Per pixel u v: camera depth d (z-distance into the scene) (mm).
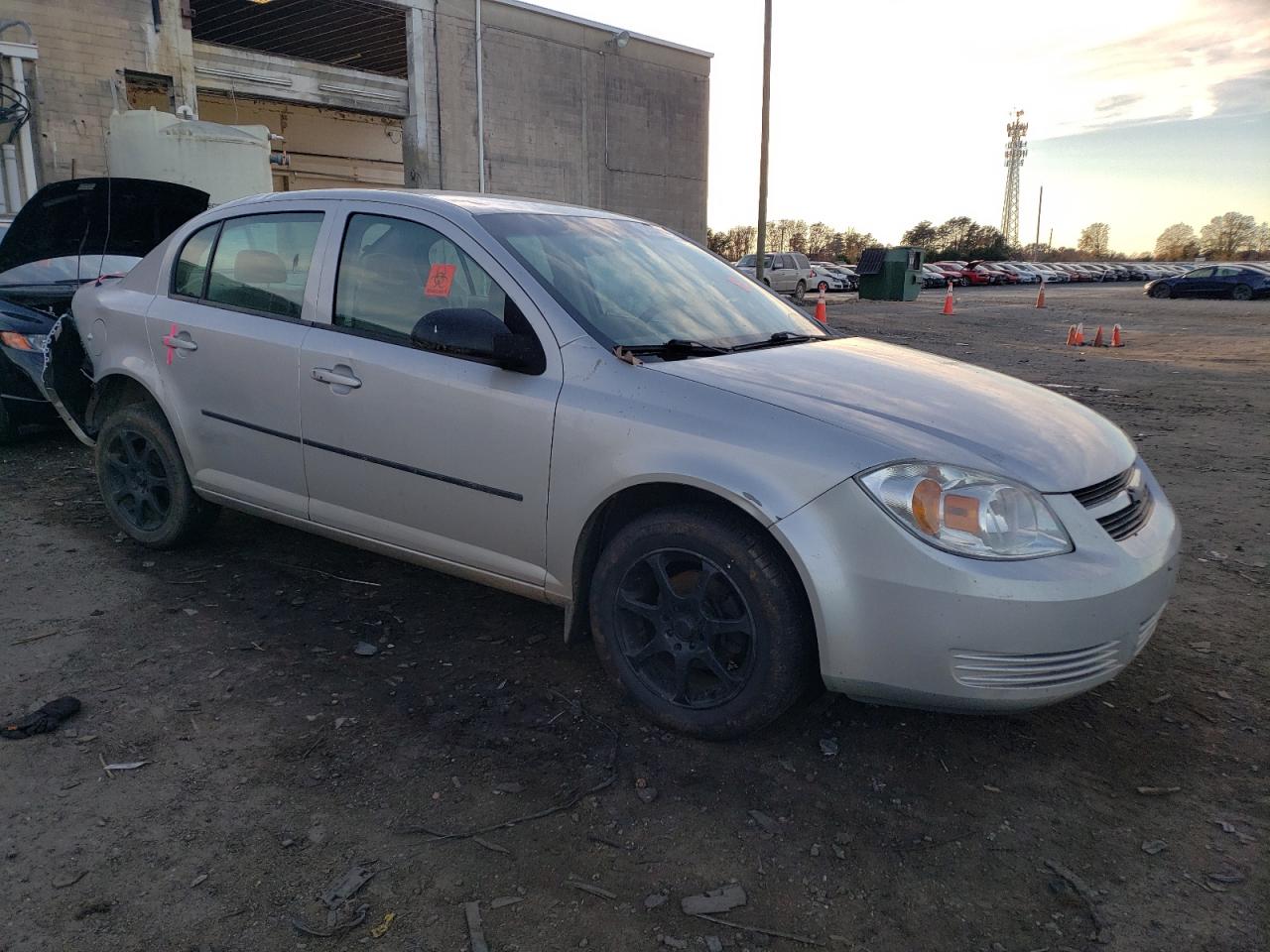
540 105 25500
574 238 3586
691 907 2225
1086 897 2297
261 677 3270
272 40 24453
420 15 22359
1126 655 2668
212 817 2502
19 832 2414
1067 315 24797
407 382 3283
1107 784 2777
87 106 16344
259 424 3770
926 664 2518
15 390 6234
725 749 2896
